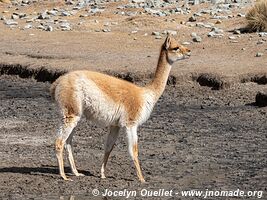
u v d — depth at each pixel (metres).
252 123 35.50
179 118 37.06
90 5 75.94
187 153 29.83
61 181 25.55
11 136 33.44
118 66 47.72
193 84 44.59
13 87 46.44
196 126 35.09
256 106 39.47
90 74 25.36
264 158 28.75
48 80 47.56
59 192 24.33
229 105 40.19
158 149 30.61
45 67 48.44
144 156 29.45
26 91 45.16
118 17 68.50
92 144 31.69
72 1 78.31
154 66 47.44
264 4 59.84
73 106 25.05
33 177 26.06
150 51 53.78
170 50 26.33
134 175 26.56
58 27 64.75
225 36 57.75
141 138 32.69
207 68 46.25
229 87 43.56
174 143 31.69
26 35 61.59
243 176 26.20
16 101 42.06
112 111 25.22
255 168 27.27
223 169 27.25
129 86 25.62
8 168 27.42
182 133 33.62
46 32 62.94
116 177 26.30
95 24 65.25
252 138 32.34
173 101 41.56
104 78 25.42
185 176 26.33
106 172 27.02
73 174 26.42
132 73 45.72
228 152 29.86
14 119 37.34
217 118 36.84
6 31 63.84
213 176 26.30
